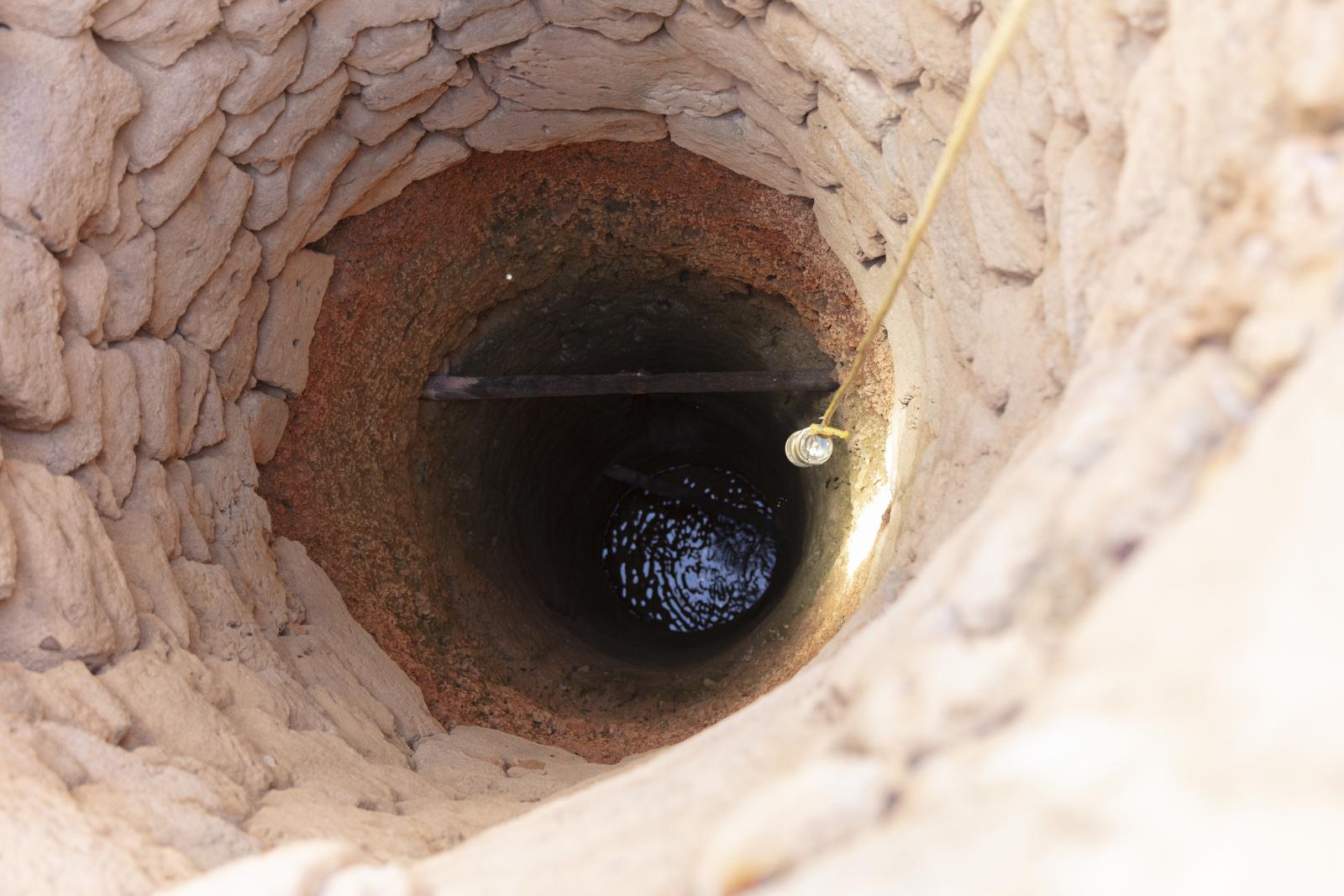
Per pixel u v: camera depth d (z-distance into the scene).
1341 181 1.47
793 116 4.00
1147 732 1.08
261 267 4.17
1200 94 1.82
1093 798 1.06
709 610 8.16
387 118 4.20
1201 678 1.09
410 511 5.17
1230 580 1.14
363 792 3.27
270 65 3.60
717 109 4.33
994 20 2.58
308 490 4.59
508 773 4.18
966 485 2.83
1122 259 2.05
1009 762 1.16
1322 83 1.51
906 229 3.60
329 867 1.77
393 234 4.71
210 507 3.92
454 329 5.34
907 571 3.04
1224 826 0.97
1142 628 1.20
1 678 2.51
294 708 3.58
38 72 2.92
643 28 4.00
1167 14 2.00
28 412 3.00
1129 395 1.68
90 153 3.11
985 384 2.89
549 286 5.52
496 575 5.93
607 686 5.69
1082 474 1.62
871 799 1.31
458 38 3.98
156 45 3.23
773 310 5.43
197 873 2.24
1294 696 1.00
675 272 5.50
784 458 6.71
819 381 5.28
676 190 4.94
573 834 1.99
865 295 4.50
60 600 2.80
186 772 2.68
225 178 3.78
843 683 1.89
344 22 3.73
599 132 4.61
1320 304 1.36
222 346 4.05
